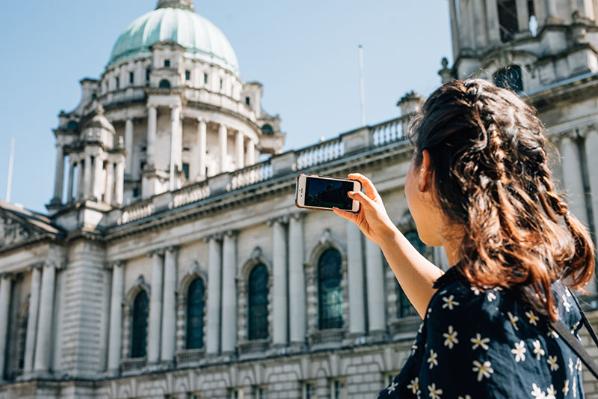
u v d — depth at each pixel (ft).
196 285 177.58
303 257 155.02
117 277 191.52
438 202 8.07
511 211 7.61
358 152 149.79
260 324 161.68
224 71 324.80
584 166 118.52
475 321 6.81
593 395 100.17
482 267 7.13
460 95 8.37
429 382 6.84
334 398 141.59
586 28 131.95
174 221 180.34
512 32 166.61
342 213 11.71
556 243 7.88
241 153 314.35
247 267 165.78
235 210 168.86
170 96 293.84
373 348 137.18
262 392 153.58
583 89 118.11
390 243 11.00
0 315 202.49
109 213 200.85
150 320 180.34
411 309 139.03
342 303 148.15
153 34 321.73
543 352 6.93
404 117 145.89
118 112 300.61
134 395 176.04
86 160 206.90
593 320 105.19
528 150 8.23
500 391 6.46
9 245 202.69
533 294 7.09
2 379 198.39
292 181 155.74
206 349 166.50
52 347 189.26
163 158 293.23
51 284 191.93
